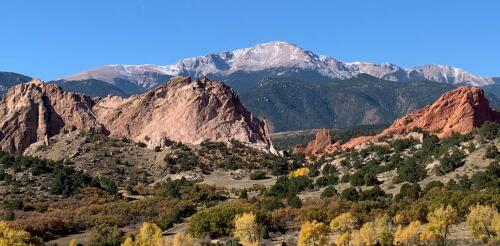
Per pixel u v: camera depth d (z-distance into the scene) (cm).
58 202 16112
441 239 10525
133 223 14475
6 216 14038
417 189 14462
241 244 11906
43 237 13062
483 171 15125
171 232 13700
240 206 14162
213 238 12925
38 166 18525
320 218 13200
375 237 10756
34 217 14225
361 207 13650
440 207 11438
